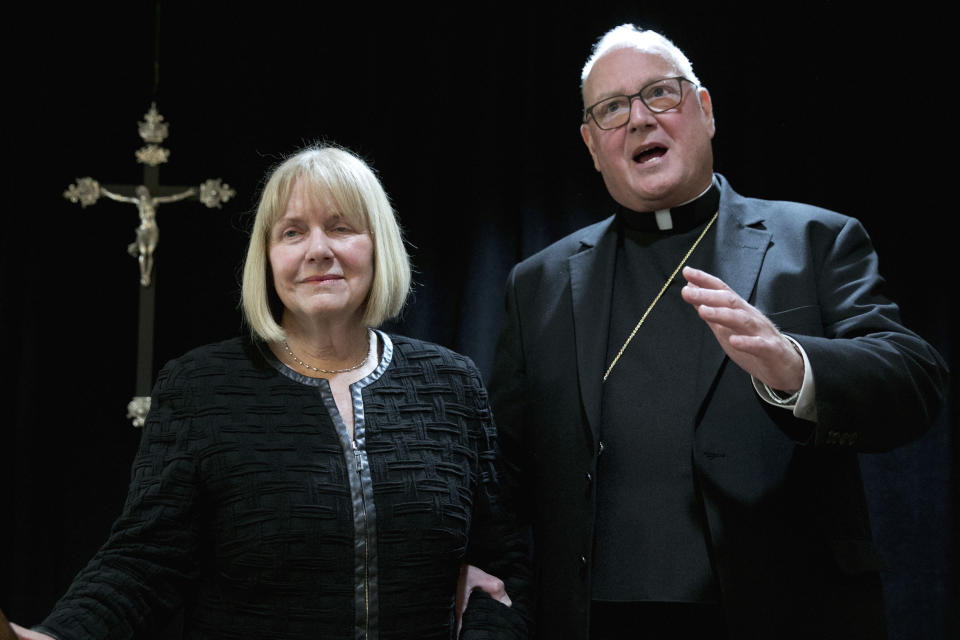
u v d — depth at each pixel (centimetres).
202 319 416
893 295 389
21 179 406
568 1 415
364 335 214
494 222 405
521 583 221
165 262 420
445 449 203
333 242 201
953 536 375
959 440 378
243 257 416
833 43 404
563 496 230
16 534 389
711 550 209
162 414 195
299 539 184
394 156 414
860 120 400
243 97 421
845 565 203
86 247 420
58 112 418
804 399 185
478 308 397
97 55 423
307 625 183
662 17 411
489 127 410
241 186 417
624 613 219
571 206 404
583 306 244
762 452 212
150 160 394
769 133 405
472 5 421
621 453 226
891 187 395
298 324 209
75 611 172
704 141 244
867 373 189
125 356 417
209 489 188
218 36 423
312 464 189
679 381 226
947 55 395
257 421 192
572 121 411
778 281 222
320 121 414
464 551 202
